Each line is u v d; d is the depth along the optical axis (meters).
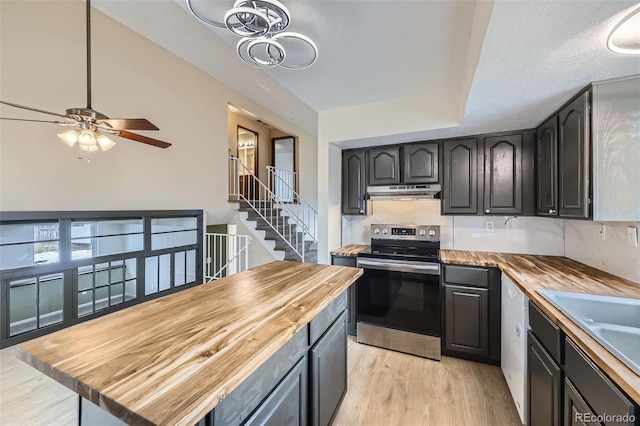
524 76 1.54
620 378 0.81
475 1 1.51
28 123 2.05
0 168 1.94
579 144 1.70
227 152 4.00
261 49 2.01
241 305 1.25
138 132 2.78
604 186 1.56
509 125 2.41
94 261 2.45
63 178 2.25
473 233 2.94
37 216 2.09
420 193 2.85
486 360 2.39
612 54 1.30
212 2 1.70
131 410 0.60
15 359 1.89
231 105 4.24
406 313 2.63
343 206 3.30
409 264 2.59
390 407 1.89
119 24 2.59
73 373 0.74
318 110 3.03
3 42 1.93
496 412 1.84
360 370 2.34
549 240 2.63
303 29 1.76
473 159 2.70
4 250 1.96
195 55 3.04
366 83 2.41
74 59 2.28
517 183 2.52
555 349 1.27
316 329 1.42
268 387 1.01
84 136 1.76
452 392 2.04
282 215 5.95
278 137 6.89
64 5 2.21
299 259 4.46
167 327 1.03
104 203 2.53
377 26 1.73
